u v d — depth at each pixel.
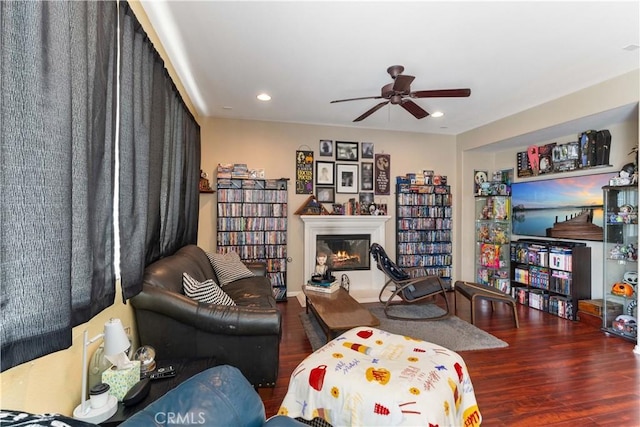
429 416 1.39
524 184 4.93
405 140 5.41
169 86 2.68
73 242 1.20
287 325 3.62
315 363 1.72
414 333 3.35
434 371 1.64
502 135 4.59
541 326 3.61
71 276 1.11
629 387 2.33
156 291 1.93
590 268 3.99
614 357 2.81
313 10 2.16
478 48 2.65
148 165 2.02
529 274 4.57
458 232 5.54
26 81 0.90
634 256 3.40
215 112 4.45
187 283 2.22
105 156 1.49
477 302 4.59
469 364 2.68
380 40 2.54
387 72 3.12
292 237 4.96
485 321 3.78
